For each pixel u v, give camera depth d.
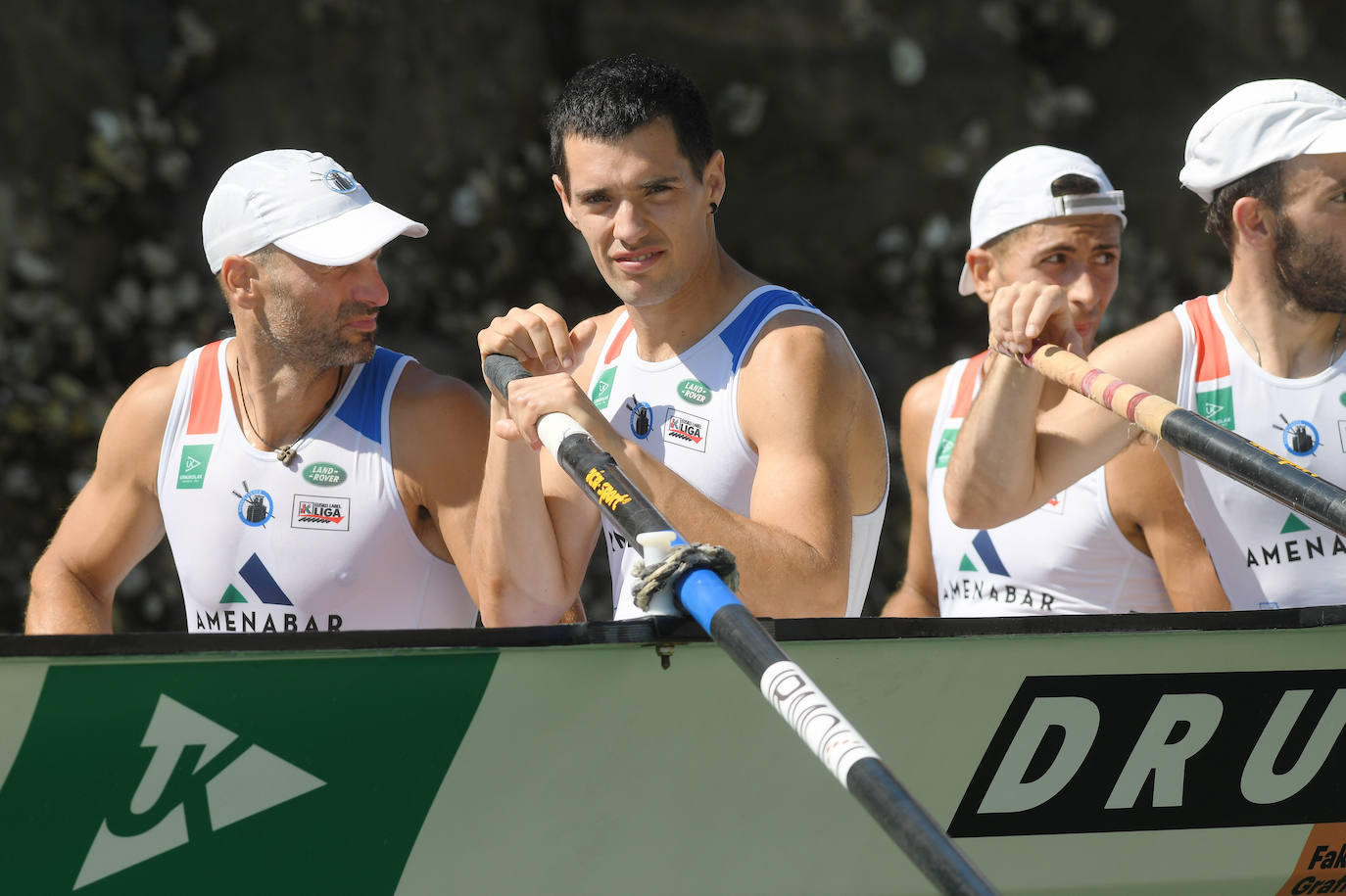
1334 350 11.20
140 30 27.80
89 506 11.80
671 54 31.95
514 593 10.41
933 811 9.16
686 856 8.84
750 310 10.48
